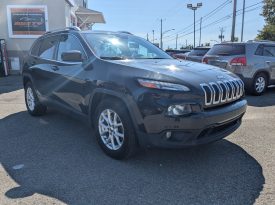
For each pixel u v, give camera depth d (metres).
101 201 3.36
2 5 15.98
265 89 10.10
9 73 16.42
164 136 3.82
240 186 3.66
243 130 5.74
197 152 4.66
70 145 4.98
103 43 5.09
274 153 4.64
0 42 15.59
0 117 6.75
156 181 3.79
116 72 4.25
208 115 3.82
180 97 3.75
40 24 16.23
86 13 21.50
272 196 3.44
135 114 3.93
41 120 6.45
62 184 3.71
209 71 4.40
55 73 5.50
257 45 9.57
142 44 5.57
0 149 4.83
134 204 3.30
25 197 3.43
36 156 4.55
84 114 4.89
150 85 3.84
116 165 4.21
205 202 3.34
